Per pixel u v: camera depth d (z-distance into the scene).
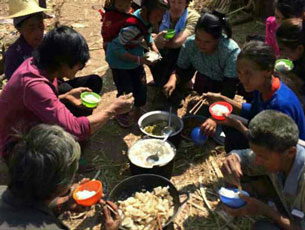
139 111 4.48
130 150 3.57
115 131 4.37
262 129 2.34
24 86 2.81
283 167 2.50
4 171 3.76
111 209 2.68
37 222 1.83
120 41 4.00
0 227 1.80
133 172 3.53
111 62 4.23
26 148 1.85
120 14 4.02
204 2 7.07
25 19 3.47
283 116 2.40
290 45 3.38
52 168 1.82
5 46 5.63
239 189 2.79
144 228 2.94
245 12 6.83
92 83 4.15
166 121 4.05
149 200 3.11
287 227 2.57
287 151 2.35
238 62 2.98
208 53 3.96
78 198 2.86
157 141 3.64
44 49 2.80
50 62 2.81
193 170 3.82
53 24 6.34
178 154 3.98
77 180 3.74
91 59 5.62
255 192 3.26
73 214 3.35
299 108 3.04
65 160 1.87
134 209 3.01
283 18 3.73
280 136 2.30
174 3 4.38
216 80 4.24
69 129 2.91
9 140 3.00
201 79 4.29
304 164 2.40
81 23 6.50
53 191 1.86
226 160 2.88
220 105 3.45
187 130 4.15
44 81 2.85
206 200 3.47
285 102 2.95
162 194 3.16
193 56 4.18
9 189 1.90
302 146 2.59
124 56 4.08
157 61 4.37
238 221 3.29
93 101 3.54
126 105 3.23
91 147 4.15
